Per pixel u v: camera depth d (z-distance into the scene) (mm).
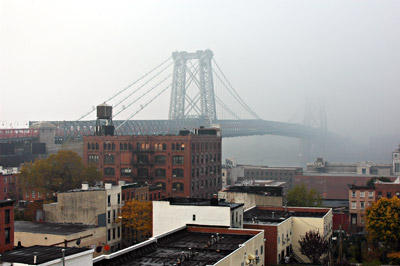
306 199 133250
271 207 100000
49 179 137500
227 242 64062
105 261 50781
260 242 66625
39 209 107688
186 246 61312
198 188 155250
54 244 80438
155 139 153125
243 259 59219
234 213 73250
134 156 155750
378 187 130625
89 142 162750
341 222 122062
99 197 102375
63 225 101250
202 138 157750
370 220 97750
